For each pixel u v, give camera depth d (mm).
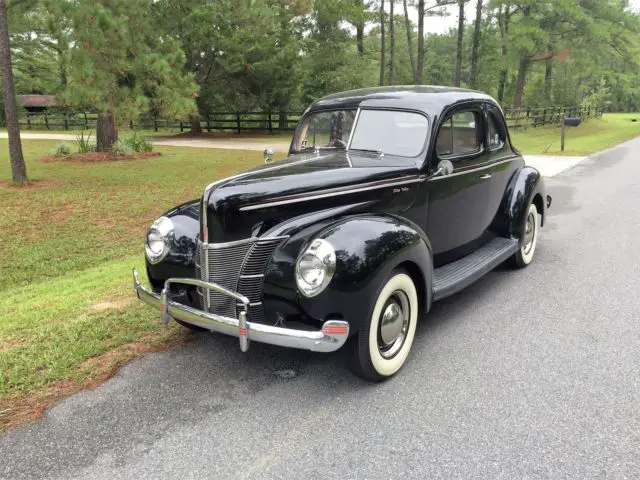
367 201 3969
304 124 5121
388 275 3512
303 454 2969
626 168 15438
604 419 3244
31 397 3537
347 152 4691
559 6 39094
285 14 30297
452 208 4801
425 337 4434
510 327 4609
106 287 5797
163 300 3738
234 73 28344
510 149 5914
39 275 7016
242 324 3281
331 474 2807
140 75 14836
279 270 3424
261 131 33156
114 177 14359
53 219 9789
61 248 8094
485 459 2902
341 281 3250
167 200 11391
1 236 8711
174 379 3779
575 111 41750
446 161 4492
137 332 4500
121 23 13703
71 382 3721
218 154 20047
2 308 5477
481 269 4863
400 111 4574
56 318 4918
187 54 26156
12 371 3834
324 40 34906
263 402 3488
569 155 19094
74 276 6762
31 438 3119
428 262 3867
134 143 20062
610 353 4098
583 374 3785
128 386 3682
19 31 19484
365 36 40719
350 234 3396
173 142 25703
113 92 14336
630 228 8141
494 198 5547
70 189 12609
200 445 3055
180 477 2797
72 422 3273
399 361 3812
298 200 3676
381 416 3318
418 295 4098
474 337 4418
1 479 2785
